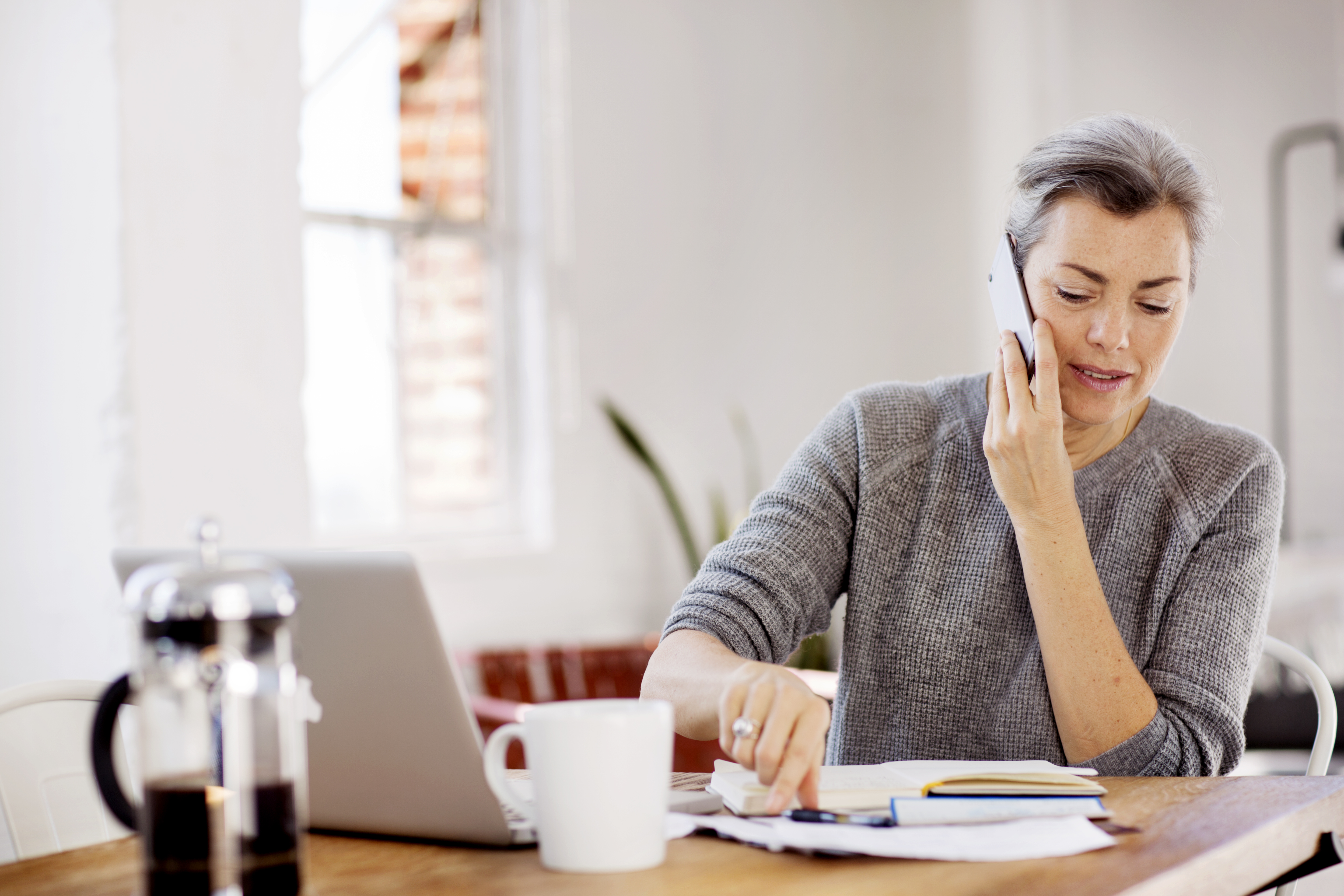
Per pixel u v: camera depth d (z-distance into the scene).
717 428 3.86
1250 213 4.58
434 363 3.41
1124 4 4.37
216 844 0.71
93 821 1.34
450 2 3.42
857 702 1.40
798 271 4.06
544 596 3.46
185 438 2.42
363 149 3.29
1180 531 1.34
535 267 3.51
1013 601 1.36
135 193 2.35
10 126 2.48
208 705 0.71
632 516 3.66
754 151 3.96
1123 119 1.30
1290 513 4.59
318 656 0.89
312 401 3.19
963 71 4.39
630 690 3.13
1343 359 4.72
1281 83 4.70
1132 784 1.06
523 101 3.52
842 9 4.18
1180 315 1.28
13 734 1.30
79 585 2.40
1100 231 1.23
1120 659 1.21
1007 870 0.80
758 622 1.28
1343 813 1.02
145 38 2.37
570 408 3.54
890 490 1.42
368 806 0.94
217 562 0.74
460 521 3.46
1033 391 1.27
